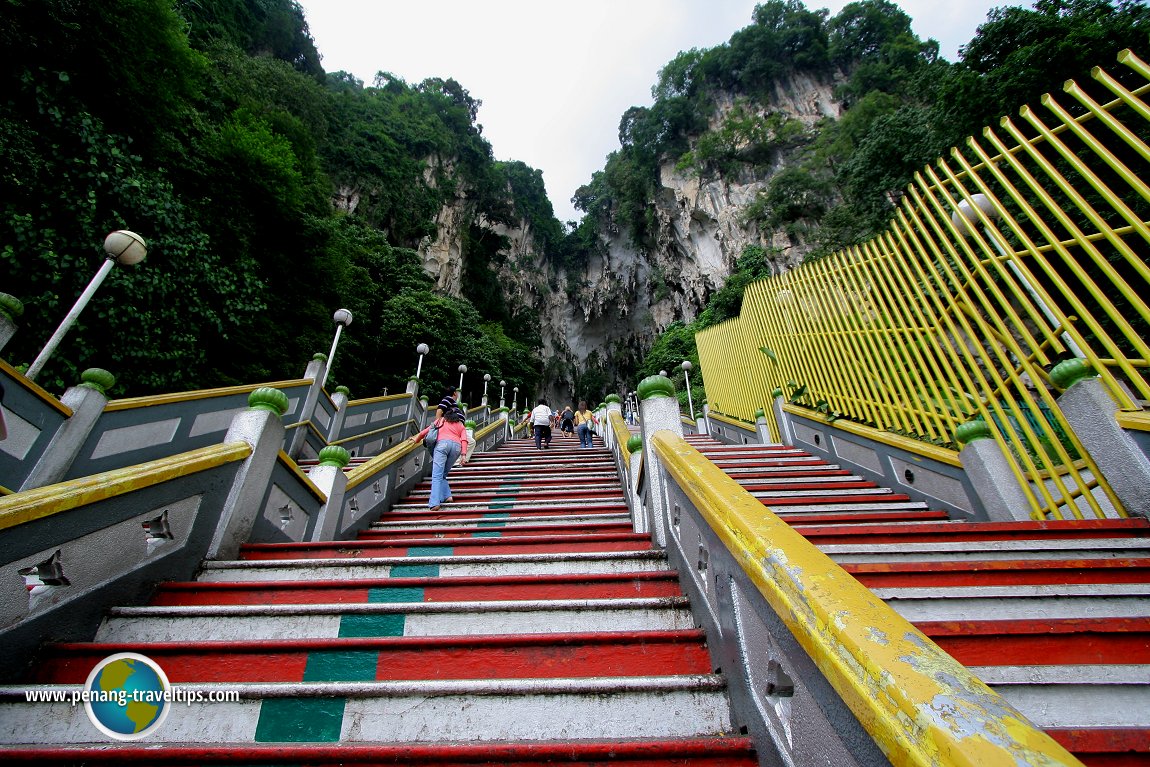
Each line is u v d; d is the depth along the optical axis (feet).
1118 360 9.16
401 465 20.34
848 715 2.61
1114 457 9.12
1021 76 31.45
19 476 12.12
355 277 66.85
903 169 50.55
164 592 8.48
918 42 128.67
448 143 132.16
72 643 6.67
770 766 3.97
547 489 19.98
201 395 19.01
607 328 166.61
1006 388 11.58
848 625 2.75
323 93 98.78
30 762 4.90
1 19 22.22
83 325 22.40
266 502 11.68
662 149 153.79
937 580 7.09
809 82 142.51
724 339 33.96
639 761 4.64
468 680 5.78
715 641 5.97
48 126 23.53
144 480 8.27
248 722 5.60
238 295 33.76
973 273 12.85
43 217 22.15
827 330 19.48
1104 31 29.09
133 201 26.05
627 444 13.56
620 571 9.23
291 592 8.60
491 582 8.50
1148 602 6.29
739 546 4.46
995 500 10.94
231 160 37.96
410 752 4.83
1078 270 9.67
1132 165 22.47
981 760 1.69
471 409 48.16
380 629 7.42
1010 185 11.37
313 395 28.04
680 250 142.51
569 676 6.30
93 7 25.77
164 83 31.01
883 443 15.21
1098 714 4.88
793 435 21.35
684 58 167.84
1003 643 5.54
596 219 172.45
